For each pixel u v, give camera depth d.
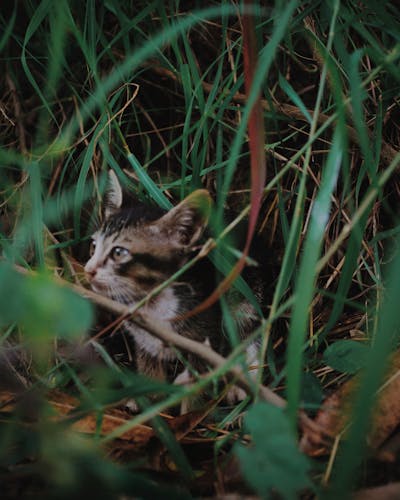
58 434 1.00
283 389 1.14
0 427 1.03
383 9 1.16
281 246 1.28
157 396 1.16
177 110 1.30
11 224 1.26
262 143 1.01
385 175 1.02
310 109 1.29
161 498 0.97
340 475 0.90
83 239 1.23
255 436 0.93
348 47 1.26
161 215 1.22
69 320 0.82
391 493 0.98
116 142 1.28
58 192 1.23
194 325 1.20
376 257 1.18
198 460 1.06
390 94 1.22
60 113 1.31
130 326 1.20
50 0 1.16
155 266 1.20
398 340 1.10
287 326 1.22
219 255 1.12
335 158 1.03
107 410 1.07
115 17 1.28
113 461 1.05
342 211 1.21
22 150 1.28
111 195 1.24
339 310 1.11
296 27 1.20
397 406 1.04
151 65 1.27
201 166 1.19
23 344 1.11
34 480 1.01
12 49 1.31
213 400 1.08
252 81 1.04
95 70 1.18
